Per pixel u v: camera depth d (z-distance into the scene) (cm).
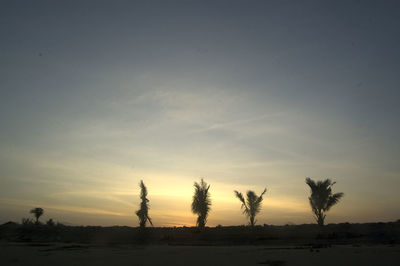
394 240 2272
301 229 2903
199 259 1399
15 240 3058
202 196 3192
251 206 3116
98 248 2091
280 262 1265
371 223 2972
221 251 1803
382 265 1117
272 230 2938
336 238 2497
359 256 1405
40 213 3934
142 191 3203
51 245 2402
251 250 1842
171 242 2683
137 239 2934
